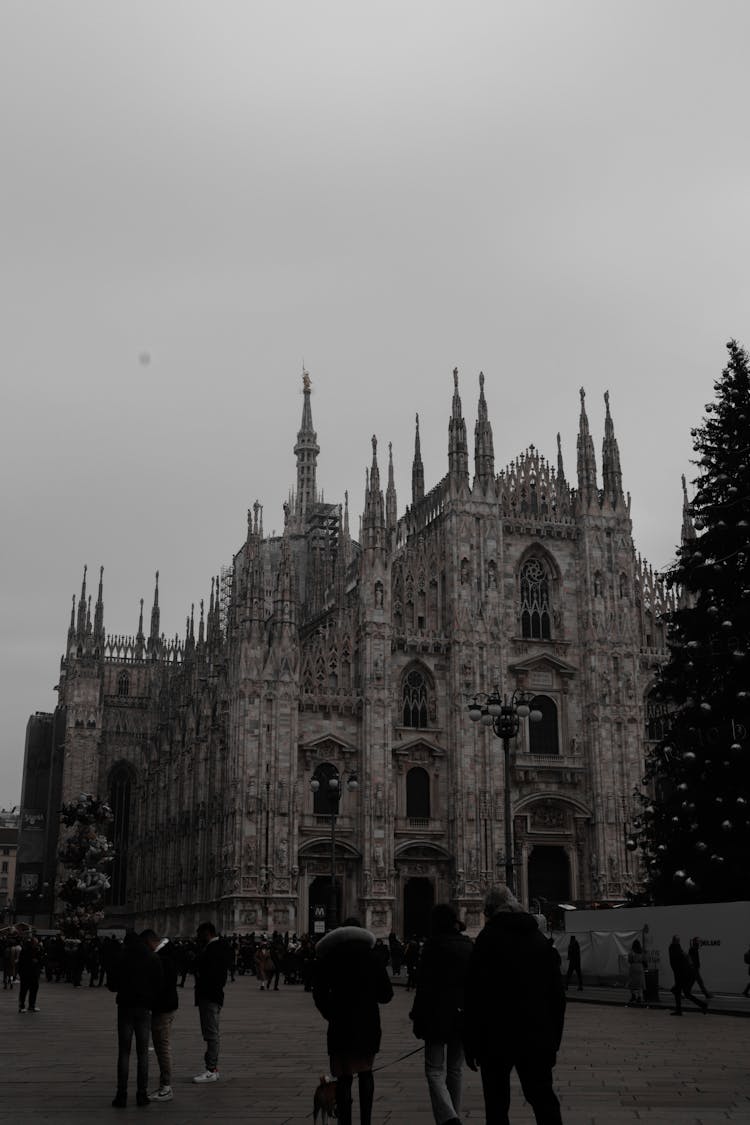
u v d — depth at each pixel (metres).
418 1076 24.89
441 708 97.75
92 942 68.81
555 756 98.38
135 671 163.38
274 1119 18.38
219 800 101.75
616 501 105.38
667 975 52.19
